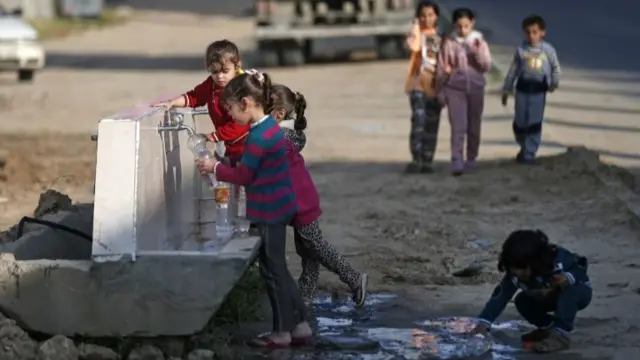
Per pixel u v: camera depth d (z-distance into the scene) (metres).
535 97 32.31
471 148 32.25
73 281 16.22
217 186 18.62
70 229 19.00
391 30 65.88
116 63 72.75
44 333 16.41
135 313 16.22
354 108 47.62
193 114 20.70
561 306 16.73
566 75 55.00
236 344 17.34
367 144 38.28
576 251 23.19
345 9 65.50
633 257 22.64
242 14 113.50
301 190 18.31
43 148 37.31
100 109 49.31
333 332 18.05
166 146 18.58
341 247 23.83
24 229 19.59
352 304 19.80
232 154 19.23
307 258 19.30
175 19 110.56
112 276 16.16
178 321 16.20
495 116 43.66
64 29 98.62
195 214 20.59
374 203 28.23
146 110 17.91
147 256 16.16
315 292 19.78
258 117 16.97
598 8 89.75
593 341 17.34
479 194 28.91
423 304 19.70
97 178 16.17
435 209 27.48
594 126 40.41
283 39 65.06
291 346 17.20
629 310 19.03
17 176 32.53
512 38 71.12
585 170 30.38
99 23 105.56
